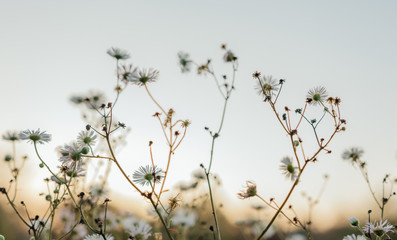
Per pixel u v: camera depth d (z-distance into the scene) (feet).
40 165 0.86
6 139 0.98
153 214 1.05
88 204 1.05
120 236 1.06
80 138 0.86
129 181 0.75
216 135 0.93
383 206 0.91
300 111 0.80
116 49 0.95
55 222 0.98
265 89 0.91
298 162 0.76
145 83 0.90
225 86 1.05
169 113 0.85
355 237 0.84
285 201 0.74
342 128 0.77
